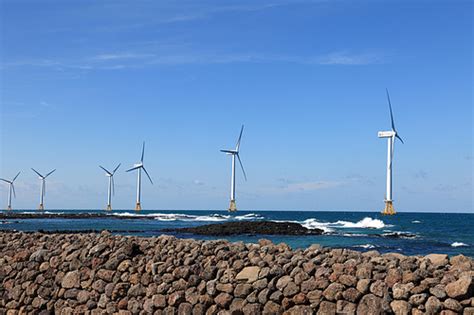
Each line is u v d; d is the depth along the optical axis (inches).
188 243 495.5
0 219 4163.4
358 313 369.1
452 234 2187.5
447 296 341.7
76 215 4741.6
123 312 478.0
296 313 395.2
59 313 517.0
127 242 524.4
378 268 382.6
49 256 555.2
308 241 1624.0
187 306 445.1
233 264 447.5
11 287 558.9
